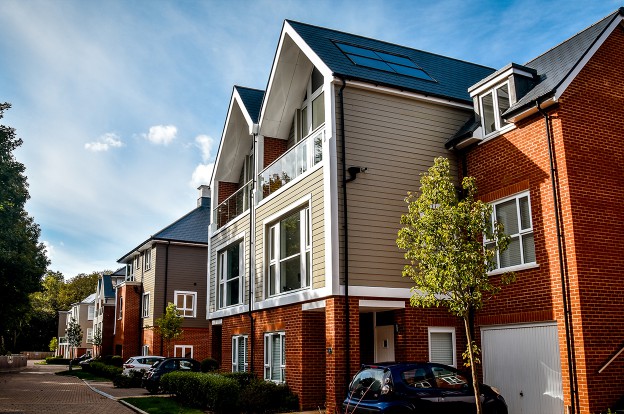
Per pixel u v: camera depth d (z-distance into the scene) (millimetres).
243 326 19484
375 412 10492
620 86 13688
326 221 14180
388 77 15961
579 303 11883
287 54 17844
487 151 14922
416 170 15375
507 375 13727
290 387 15516
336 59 15836
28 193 34594
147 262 37438
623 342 12164
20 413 15305
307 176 15531
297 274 16125
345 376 13469
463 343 14953
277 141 19766
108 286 56344
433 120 15977
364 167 14711
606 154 13062
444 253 10289
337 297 13727
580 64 12977
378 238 14477
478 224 10406
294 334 15664
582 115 12953
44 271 39094
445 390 10953
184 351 34656
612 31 13578
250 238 19234
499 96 14867
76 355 69812
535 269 13102
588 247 12266
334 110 14617
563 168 12531
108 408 16781
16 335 79625
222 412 14758
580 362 11719
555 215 12562
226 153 22891
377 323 15773
